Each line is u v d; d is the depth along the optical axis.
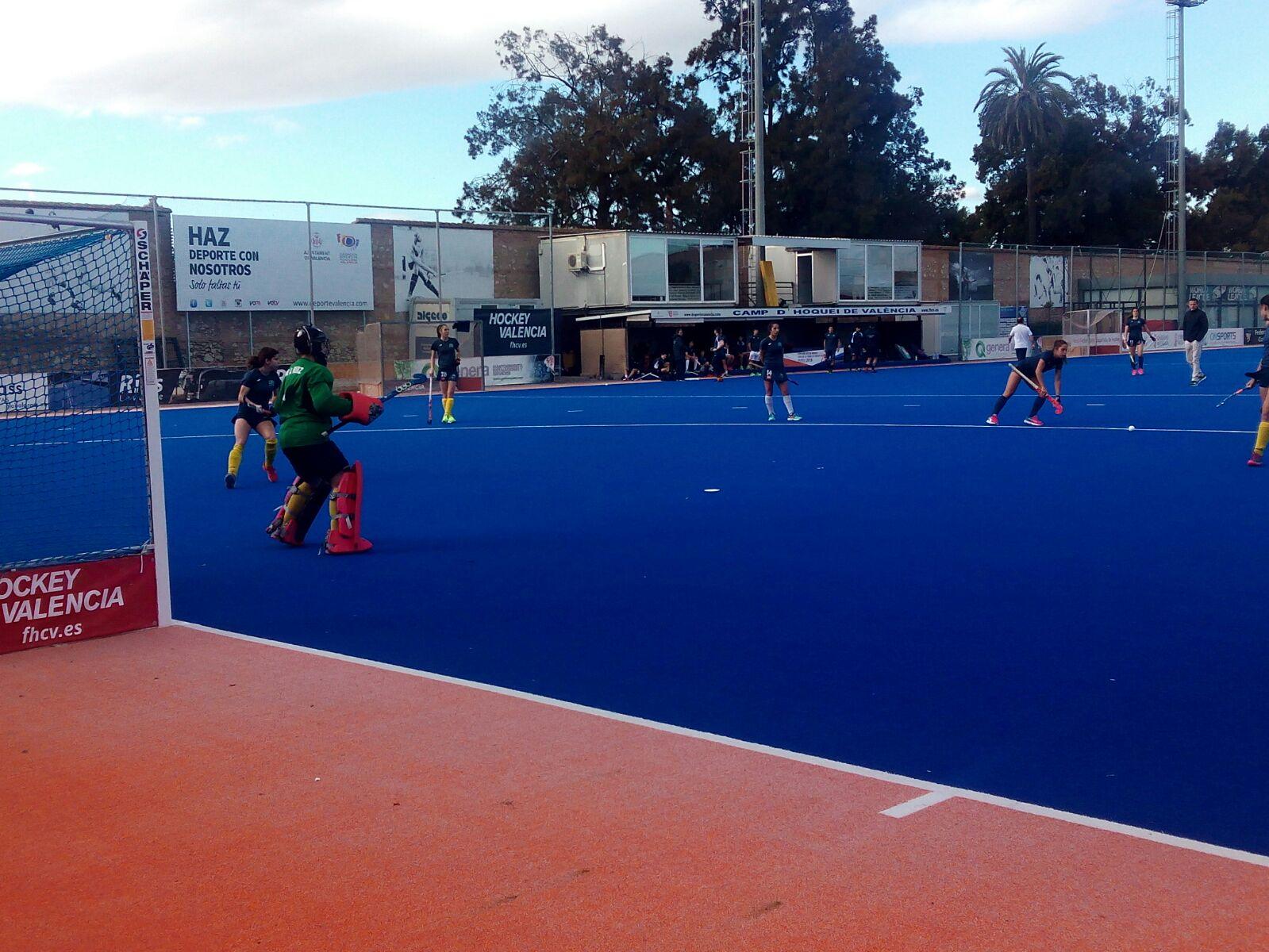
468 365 42.47
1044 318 65.00
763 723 6.06
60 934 3.99
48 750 5.82
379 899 4.17
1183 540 10.91
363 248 42.34
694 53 69.56
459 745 5.77
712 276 50.09
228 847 4.63
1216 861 4.37
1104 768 5.36
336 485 11.09
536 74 68.31
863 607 8.61
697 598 8.99
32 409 11.91
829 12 69.38
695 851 4.49
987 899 4.08
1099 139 84.25
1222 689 6.54
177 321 38.16
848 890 4.15
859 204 69.81
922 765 5.42
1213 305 71.38
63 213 33.75
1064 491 14.16
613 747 5.70
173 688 6.89
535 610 8.70
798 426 23.95
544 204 67.44
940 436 21.16
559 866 4.39
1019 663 7.09
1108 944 3.77
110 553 8.27
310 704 6.48
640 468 17.38
